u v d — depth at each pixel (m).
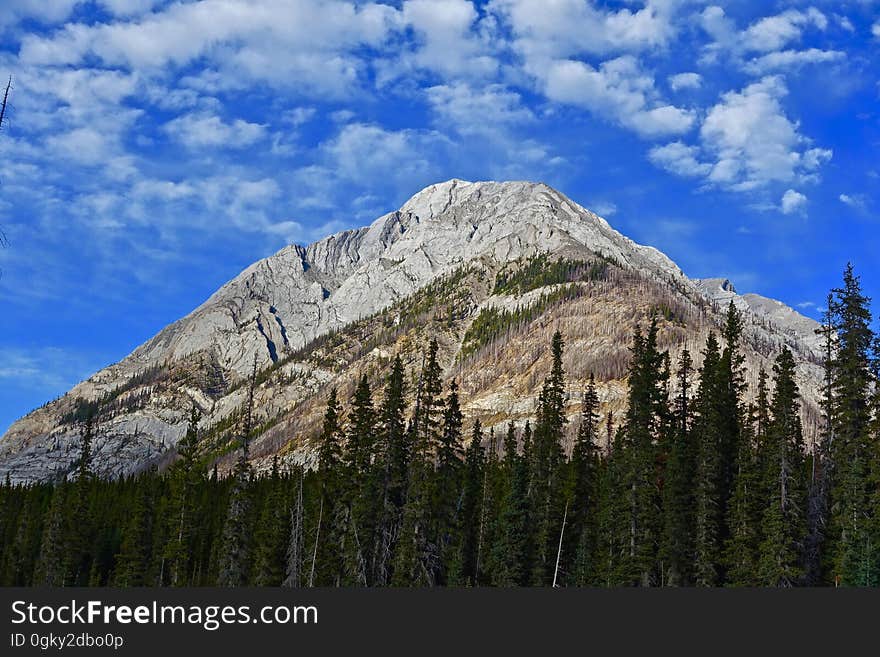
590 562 93.25
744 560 77.31
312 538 92.38
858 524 71.81
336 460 92.38
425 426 89.50
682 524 82.31
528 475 96.44
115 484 175.75
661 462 88.12
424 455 88.00
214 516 128.25
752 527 79.12
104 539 139.88
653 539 82.81
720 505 84.69
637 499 83.75
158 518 111.38
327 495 91.44
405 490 89.75
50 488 177.00
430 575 84.88
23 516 151.50
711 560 79.50
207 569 120.62
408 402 95.75
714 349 90.12
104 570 137.00
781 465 76.50
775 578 72.75
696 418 88.69
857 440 73.38
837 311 76.62
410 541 84.38
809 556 79.25
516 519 92.81
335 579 89.50
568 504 95.19
